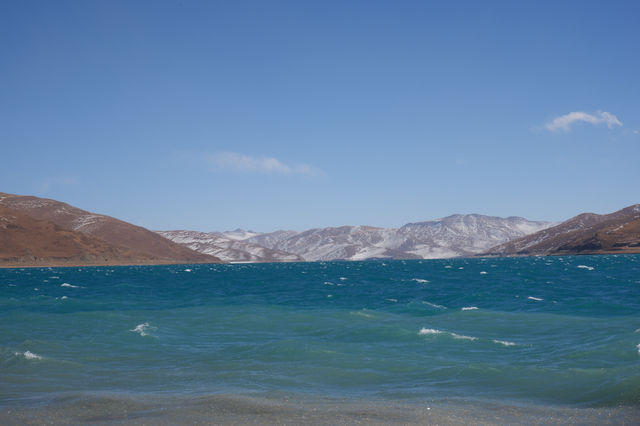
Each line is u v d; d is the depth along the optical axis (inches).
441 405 503.2
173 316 1237.1
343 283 2945.4
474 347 788.0
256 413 471.5
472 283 2596.0
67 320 1149.1
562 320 1063.6
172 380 614.2
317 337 915.4
